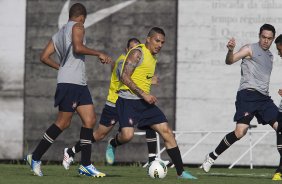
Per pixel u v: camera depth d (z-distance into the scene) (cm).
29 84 4953
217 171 4119
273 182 2950
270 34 3197
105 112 3678
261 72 3222
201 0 4884
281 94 3128
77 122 4928
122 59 3631
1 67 4953
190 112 4875
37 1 4984
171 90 4881
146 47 2945
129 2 4944
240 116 3241
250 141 4731
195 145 4747
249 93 3222
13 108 4947
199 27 4881
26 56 4962
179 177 2978
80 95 2928
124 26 4947
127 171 3803
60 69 2928
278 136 3189
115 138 3575
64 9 4981
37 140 4947
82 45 2850
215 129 4869
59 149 4928
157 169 2986
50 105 4950
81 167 2967
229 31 4872
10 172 3350
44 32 4975
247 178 3225
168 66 4888
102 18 4953
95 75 4925
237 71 4866
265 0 4856
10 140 4938
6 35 4972
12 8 4978
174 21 4903
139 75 2925
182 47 4884
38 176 2992
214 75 4866
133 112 2922
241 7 4862
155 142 3616
